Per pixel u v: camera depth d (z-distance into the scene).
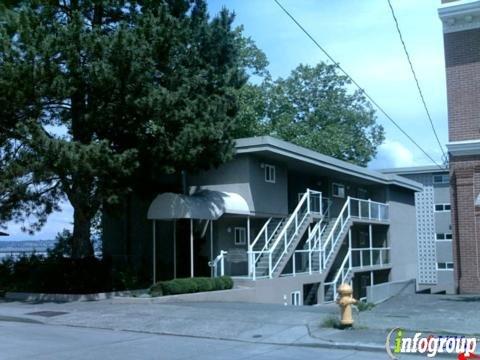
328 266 29.30
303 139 46.88
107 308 18.02
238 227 27.20
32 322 16.23
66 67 19.58
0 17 19.47
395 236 40.84
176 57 21.33
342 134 49.59
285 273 25.98
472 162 19.95
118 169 19.64
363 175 35.75
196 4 23.08
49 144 18.72
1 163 20.72
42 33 18.97
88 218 22.39
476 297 18.77
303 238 30.14
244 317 15.35
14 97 19.09
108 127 20.77
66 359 10.71
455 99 20.22
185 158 21.14
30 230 22.12
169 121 20.77
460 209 20.12
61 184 21.48
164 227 26.84
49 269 21.86
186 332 13.84
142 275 24.17
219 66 23.45
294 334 13.02
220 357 10.89
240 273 25.20
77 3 20.95
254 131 41.91
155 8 21.48
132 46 19.31
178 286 20.36
